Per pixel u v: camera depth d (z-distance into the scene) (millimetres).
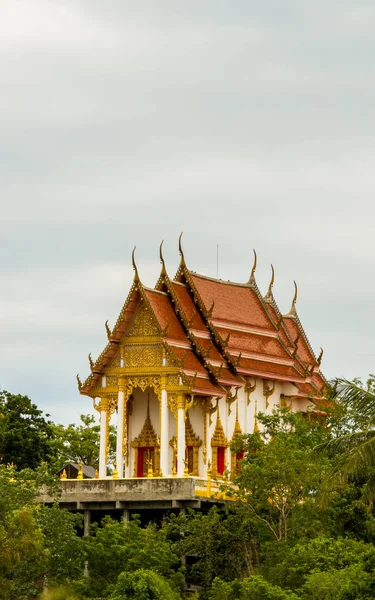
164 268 122250
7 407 144500
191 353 121188
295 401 134875
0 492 99625
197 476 119625
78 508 113625
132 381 119188
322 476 103562
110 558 101250
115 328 119188
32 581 98500
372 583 87062
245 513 106688
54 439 163750
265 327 133250
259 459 108188
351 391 85312
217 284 130750
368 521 108250
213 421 121875
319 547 98875
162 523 112188
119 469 118312
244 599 94062
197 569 107938
